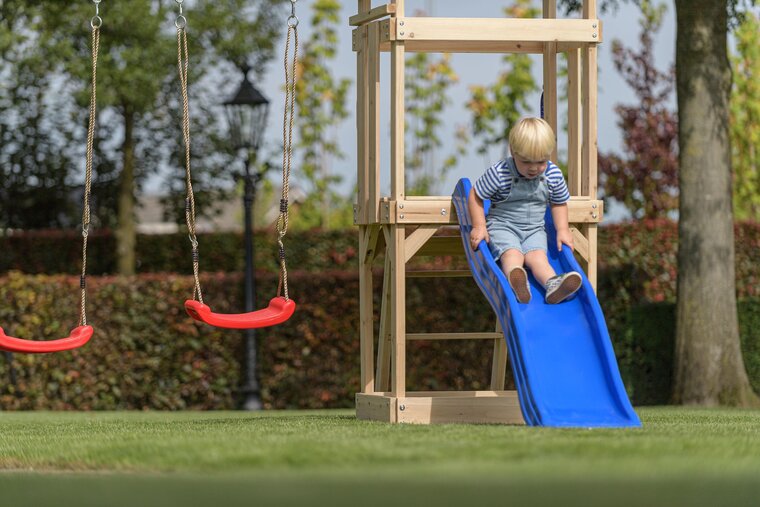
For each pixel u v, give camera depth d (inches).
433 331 1578.5
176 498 448.1
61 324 1571.1
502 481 481.1
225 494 455.5
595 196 946.1
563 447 600.7
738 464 552.7
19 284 1567.4
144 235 2186.3
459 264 1739.7
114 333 1578.5
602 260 1898.4
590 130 946.1
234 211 3750.0
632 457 567.2
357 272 1605.6
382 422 889.5
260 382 1589.6
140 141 2162.9
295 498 439.5
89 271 2137.1
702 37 1434.5
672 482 485.1
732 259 1464.1
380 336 1004.6
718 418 988.6
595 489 460.1
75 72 1888.5
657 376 1578.5
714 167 1451.8
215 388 1584.6
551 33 924.6
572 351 831.7
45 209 2251.5
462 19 904.3
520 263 871.1
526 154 861.8
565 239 896.3
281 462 556.7
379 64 945.5
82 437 771.4
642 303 1590.8
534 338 834.2
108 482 513.0
